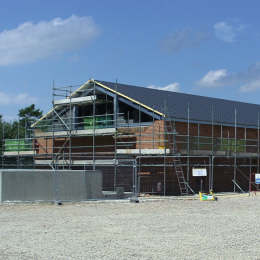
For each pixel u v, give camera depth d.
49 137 35.75
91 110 35.78
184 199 26.61
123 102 32.75
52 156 34.66
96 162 31.03
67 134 33.84
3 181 22.95
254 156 34.56
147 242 12.62
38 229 14.88
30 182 23.53
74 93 34.88
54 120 37.50
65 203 23.25
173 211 20.59
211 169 33.12
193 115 32.41
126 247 11.87
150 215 18.97
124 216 18.52
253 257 10.82
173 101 34.69
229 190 34.62
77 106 36.50
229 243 12.56
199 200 26.39
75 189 24.73
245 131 35.19
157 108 30.36
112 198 26.75
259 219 18.00
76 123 33.91
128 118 32.41
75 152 35.50
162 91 37.56
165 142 29.30
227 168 34.69
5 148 40.28
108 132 31.50
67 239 13.03
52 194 24.02
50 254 10.97
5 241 12.68
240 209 21.80
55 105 35.56
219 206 23.16
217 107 37.94
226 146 34.09
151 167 30.70
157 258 10.60
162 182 30.47
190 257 10.72
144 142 30.64
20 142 39.06
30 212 19.61
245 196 29.78
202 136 32.03
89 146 32.28
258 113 39.50
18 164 37.66
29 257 10.66
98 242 12.56
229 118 35.38
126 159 30.00
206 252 11.30
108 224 16.16
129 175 31.00
